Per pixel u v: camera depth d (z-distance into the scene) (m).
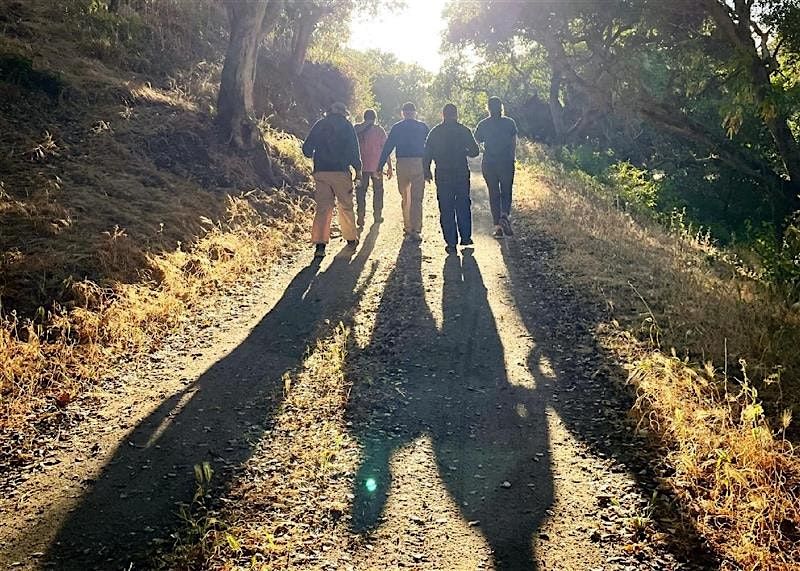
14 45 11.50
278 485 3.46
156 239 7.77
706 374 4.47
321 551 2.93
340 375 4.87
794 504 3.10
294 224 10.38
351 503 3.30
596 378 4.78
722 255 9.44
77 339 5.34
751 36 15.04
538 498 3.35
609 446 3.83
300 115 22.47
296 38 26.19
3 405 4.26
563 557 2.88
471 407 4.41
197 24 20.41
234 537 3.01
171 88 14.11
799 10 13.81
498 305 6.52
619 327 5.64
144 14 18.52
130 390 4.69
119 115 10.98
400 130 9.23
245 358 5.27
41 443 3.93
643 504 3.24
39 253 6.46
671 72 20.45
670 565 2.80
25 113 9.77
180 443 3.91
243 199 10.62
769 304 5.73
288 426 4.12
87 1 16.19
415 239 9.32
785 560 2.74
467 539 3.03
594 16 19.30
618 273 7.31
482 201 13.15
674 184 20.00
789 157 15.80
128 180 9.28
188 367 5.11
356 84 31.47
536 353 5.32
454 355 5.31
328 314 6.34
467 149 8.42
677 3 15.84
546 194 12.99
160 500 3.34
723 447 3.50
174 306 6.29
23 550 2.96
